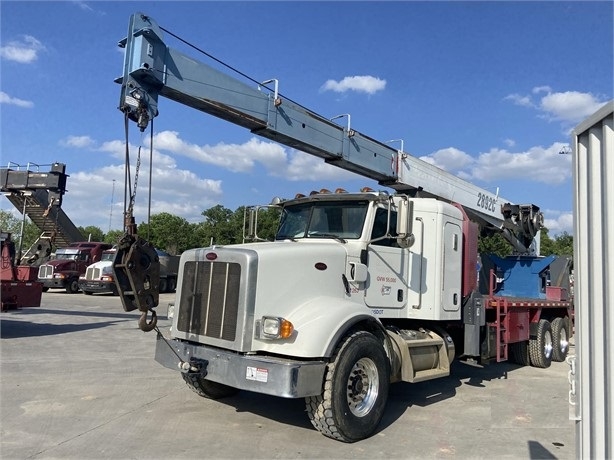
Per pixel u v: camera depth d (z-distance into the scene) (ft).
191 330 18.48
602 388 9.59
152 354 32.99
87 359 30.68
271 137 27.25
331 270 19.31
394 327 22.13
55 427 18.08
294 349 16.35
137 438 17.06
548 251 145.38
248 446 16.60
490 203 42.78
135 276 17.49
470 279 25.81
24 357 30.60
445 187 38.06
